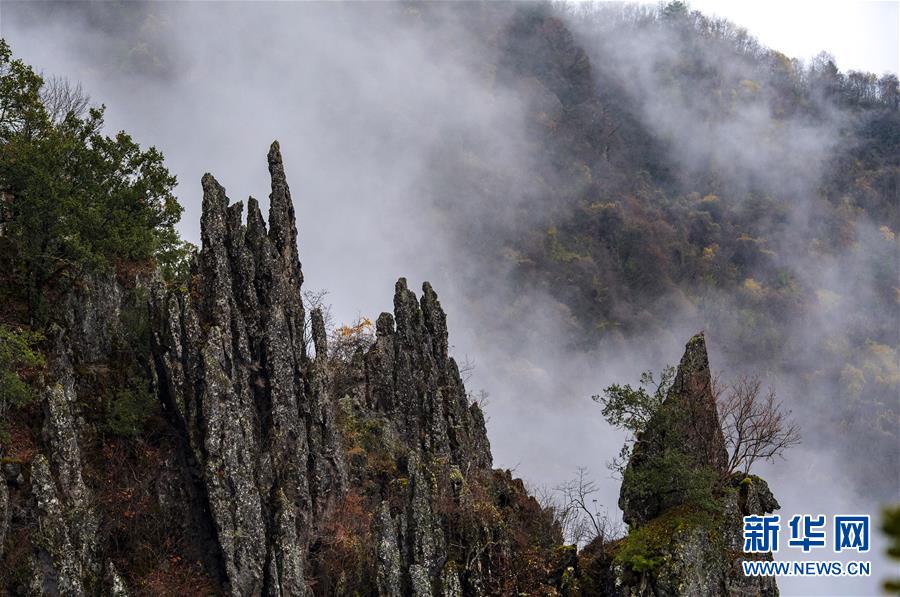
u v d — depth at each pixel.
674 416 64.44
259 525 55.12
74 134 62.97
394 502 61.84
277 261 60.97
